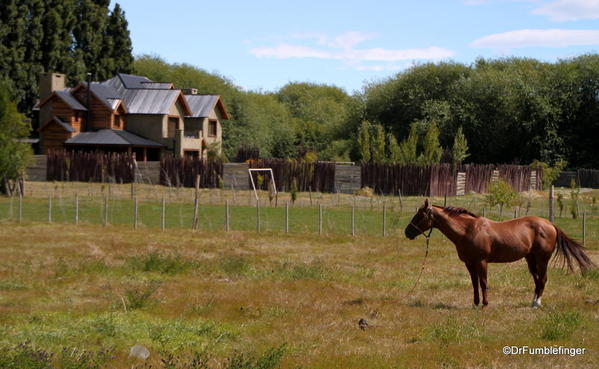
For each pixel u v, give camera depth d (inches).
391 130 3132.4
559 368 377.7
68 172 2114.9
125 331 450.3
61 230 1077.8
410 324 491.8
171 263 738.8
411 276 727.1
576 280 689.6
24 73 2655.0
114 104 2527.1
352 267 783.7
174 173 2143.2
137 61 3762.3
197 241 990.4
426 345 430.6
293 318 509.4
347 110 3619.6
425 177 1939.0
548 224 560.7
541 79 3053.6
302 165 2084.2
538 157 2893.7
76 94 2529.5
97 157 2159.2
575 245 559.5
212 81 3639.3
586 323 486.6
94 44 3043.8
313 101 5068.9
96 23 3073.3
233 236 1053.8
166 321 486.0
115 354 393.1
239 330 466.0
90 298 580.4
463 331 461.4
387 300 588.4
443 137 2913.4
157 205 1533.0
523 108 2918.3
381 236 1081.4
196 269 743.1
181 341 429.1
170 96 2610.7
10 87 2546.8
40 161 2187.5
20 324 466.0
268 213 1407.5
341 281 693.9
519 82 2915.8
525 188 2383.1
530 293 621.9
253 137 3526.1
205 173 2126.0
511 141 2977.4
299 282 674.2
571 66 3095.5
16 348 372.2
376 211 1466.5
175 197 1752.0
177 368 358.3
